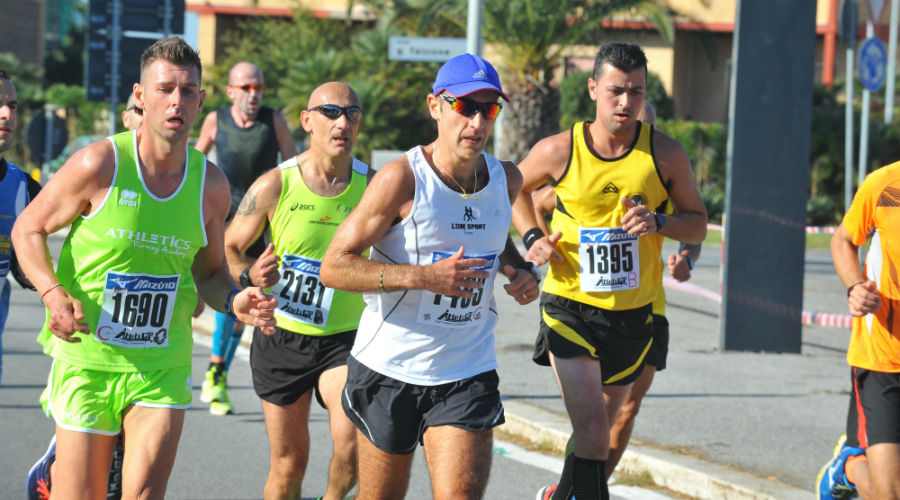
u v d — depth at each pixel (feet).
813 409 41.16
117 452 23.61
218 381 41.47
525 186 28.22
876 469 24.25
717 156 157.89
